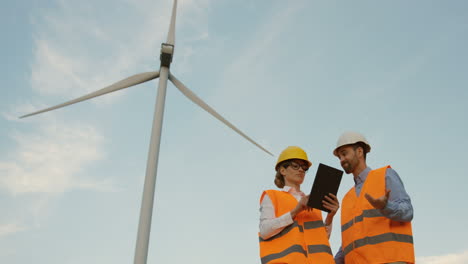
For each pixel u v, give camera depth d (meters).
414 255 5.15
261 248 5.46
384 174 5.69
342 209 6.12
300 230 5.50
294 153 6.12
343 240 5.91
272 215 5.57
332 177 5.28
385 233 5.30
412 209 5.23
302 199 5.27
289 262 5.14
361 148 6.15
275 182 6.39
